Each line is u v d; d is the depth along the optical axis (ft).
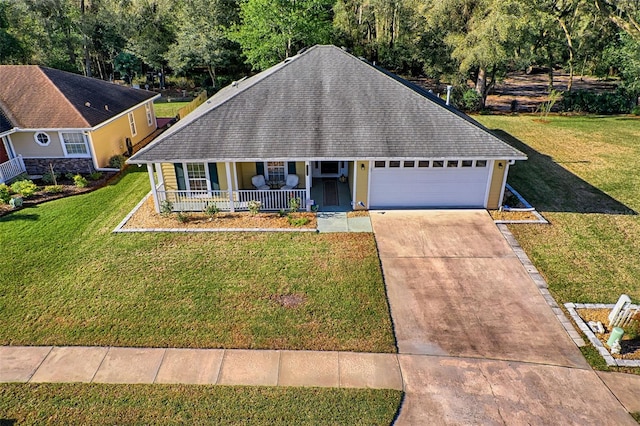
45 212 54.08
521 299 37.27
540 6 98.78
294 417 26.35
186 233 48.34
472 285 39.17
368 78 56.65
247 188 57.36
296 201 52.31
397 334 33.27
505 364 30.37
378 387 28.53
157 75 152.56
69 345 32.30
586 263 42.55
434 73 114.32
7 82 68.90
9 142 64.95
